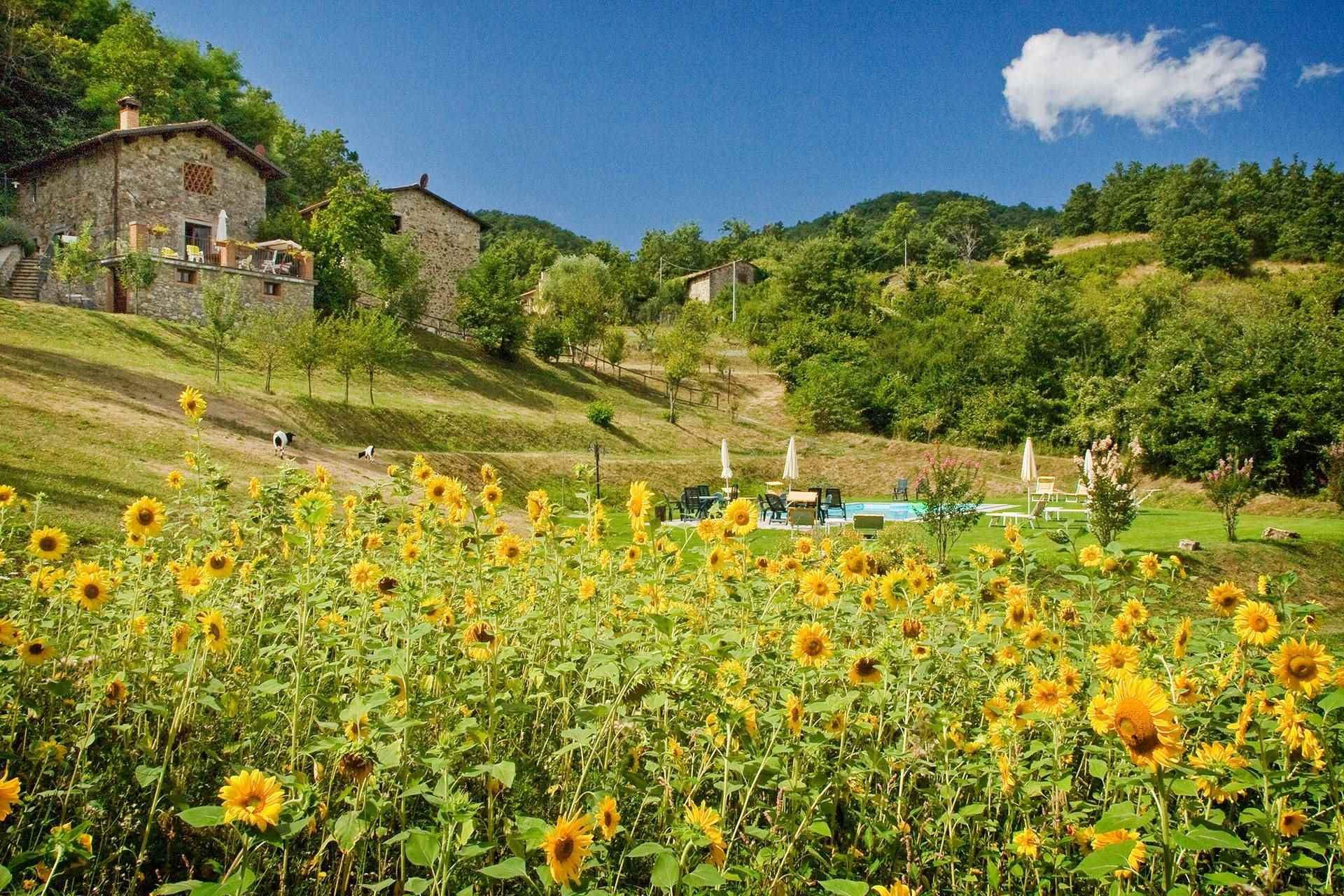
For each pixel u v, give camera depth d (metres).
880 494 29.00
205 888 1.54
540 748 2.88
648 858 2.41
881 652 2.77
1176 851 2.07
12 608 3.37
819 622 3.08
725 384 43.56
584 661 3.04
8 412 12.11
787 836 2.38
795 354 45.50
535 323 39.00
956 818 2.57
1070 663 3.13
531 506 3.42
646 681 2.78
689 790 2.41
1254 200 69.75
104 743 2.76
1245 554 13.81
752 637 3.05
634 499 3.25
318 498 2.77
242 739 2.54
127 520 3.17
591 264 56.81
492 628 2.60
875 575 3.28
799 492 20.20
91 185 27.69
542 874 1.66
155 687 2.91
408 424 23.28
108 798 2.41
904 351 43.66
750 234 106.56
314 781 2.31
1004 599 3.61
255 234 31.17
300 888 2.25
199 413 4.02
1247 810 2.30
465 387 30.23
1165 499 24.98
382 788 2.22
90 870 2.12
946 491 11.95
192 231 29.09
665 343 39.31
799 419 38.19
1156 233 73.25
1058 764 2.69
